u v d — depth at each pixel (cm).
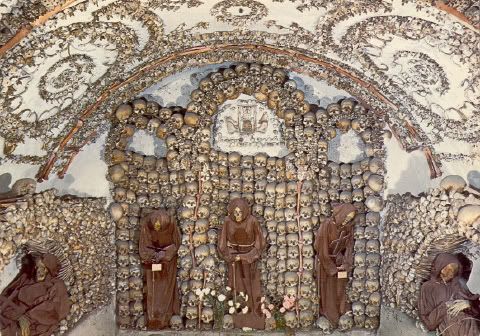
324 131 1049
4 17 723
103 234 1049
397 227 1004
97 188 1048
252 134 1062
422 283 952
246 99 1048
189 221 1069
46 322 900
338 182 1059
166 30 880
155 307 1070
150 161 1058
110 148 1035
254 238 1057
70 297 979
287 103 1029
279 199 1065
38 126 899
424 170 982
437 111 908
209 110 1034
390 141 1038
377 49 874
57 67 842
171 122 1041
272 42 927
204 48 937
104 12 795
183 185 1066
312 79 1035
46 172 963
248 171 1063
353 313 1079
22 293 877
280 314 1086
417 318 965
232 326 1084
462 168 929
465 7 738
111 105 993
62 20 771
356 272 1072
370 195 1053
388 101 968
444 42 795
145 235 1054
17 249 877
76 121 963
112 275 1081
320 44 905
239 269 1062
